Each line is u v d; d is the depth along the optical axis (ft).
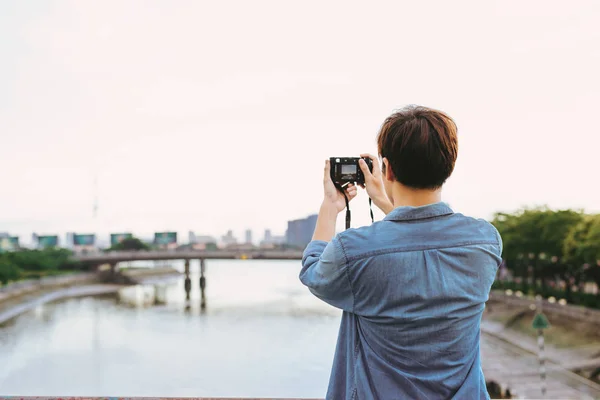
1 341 134.31
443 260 3.99
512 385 88.99
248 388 80.53
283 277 330.95
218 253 227.61
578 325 114.42
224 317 162.30
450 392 3.89
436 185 4.23
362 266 3.96
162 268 363.35
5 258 248.11
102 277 293.23
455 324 3.92
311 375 86.38
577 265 121.70
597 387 85.81
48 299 222.69
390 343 3.94
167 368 97.86
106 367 103.45
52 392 88.12
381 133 4.32
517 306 134.00
